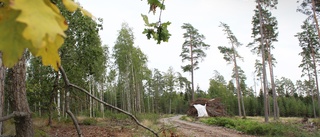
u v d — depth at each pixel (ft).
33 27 0.87
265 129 46.78
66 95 3.17
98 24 42.27
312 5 72.54
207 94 190.70
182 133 44.98
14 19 0.95
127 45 107.34
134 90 123.85
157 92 182.09
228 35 115.55
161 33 3.99
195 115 109.29
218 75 198.59
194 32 118.62
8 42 0.98
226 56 118.83
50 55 1.15
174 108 196.34
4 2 0.95
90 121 49.80
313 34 95.76
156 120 65.82
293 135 43.62
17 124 11.96
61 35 0.93
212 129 55.88
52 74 35.12
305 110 154.20
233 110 166.50
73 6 1.22
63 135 30.96
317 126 55.67
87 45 44.06
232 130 54.03
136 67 113.70
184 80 168.76
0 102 10.41
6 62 1.01
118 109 3.41
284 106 162.81
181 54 119.44
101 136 35.55
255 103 163.94
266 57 93.97
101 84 100.12
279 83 214.28
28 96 32.37
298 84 205.05
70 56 41.27
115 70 121.70
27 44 1.03
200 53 117.50
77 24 36.45
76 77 42.70
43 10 0.95
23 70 13.67
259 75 150.51
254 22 85.76
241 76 160.76
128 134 36.11
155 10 3.62
